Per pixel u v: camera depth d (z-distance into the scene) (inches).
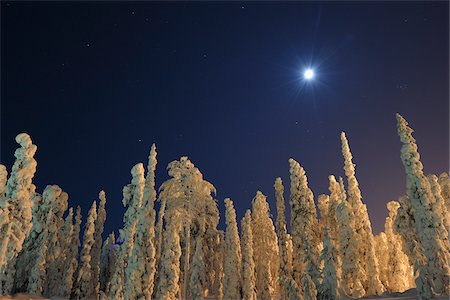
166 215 1407.5
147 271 1060.5
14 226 934.4
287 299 1071.6
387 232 1802.4
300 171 1560.0
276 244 2127.2
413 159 1257.4
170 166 1523.1
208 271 1828.2
